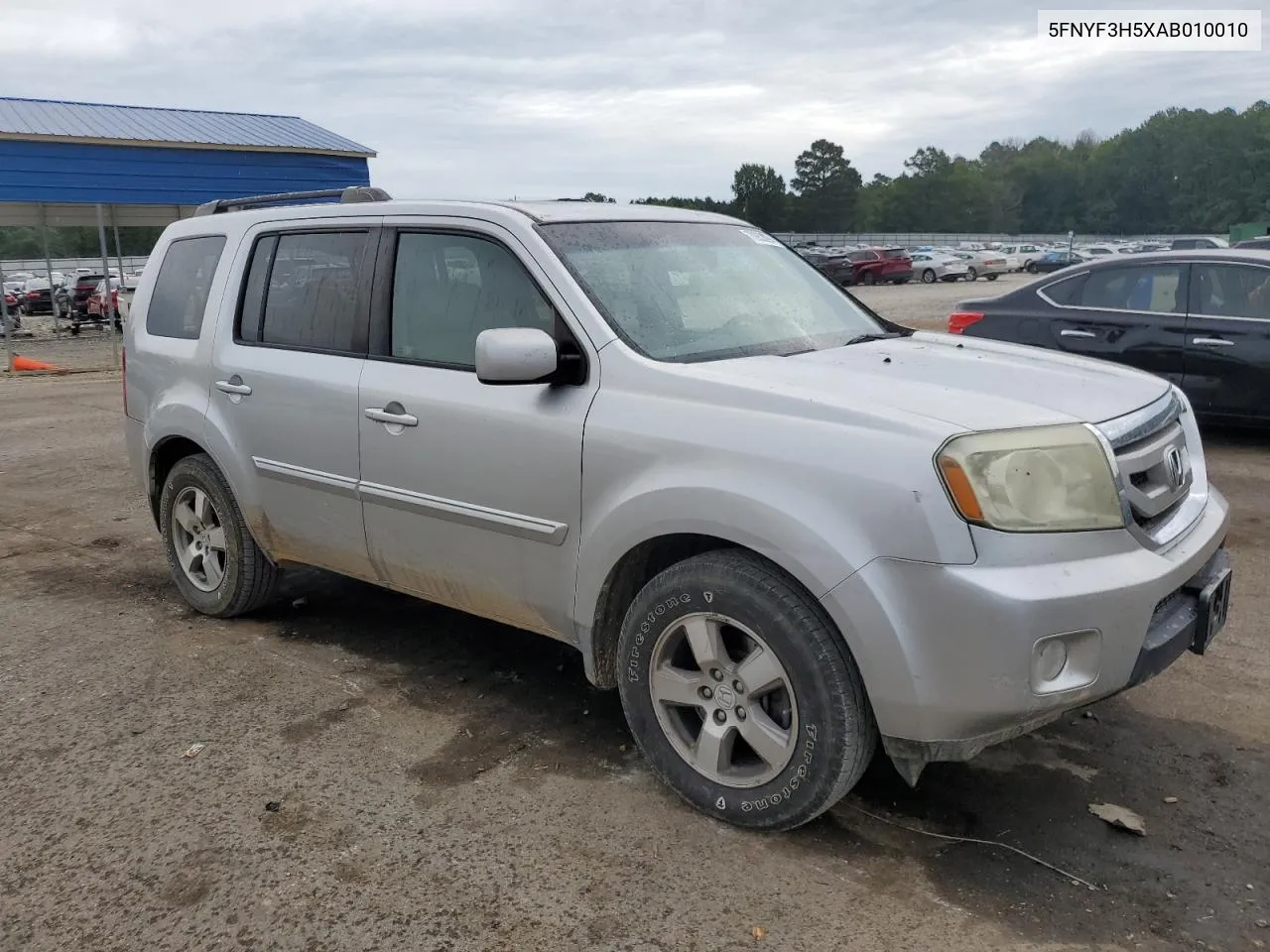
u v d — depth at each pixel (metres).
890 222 121.50
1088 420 2.88
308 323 4.28
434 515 3.76
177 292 5.02
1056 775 3.42
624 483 3.19
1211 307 7.75
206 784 3.38
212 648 4.59
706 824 3.14
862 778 3.42
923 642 2.67
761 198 114.94
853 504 2.74
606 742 3.69
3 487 7.96
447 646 4.61
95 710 3.95
